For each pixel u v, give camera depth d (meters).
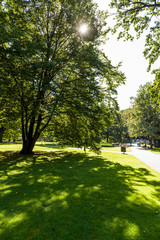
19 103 13.52
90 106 13.34
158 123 37.44
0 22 10.23
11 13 11.73
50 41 13.57
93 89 12.70
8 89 11.44
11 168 9.80
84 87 12.92
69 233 3.59
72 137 14.46
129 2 10.07
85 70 12.31
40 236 3.46
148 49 11.34
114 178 8.09
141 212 4.62
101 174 8.83
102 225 3.92
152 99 12.43
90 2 12.38
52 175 8.34
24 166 10.42
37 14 13.39
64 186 6.65
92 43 12.86
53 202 5.10
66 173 8.86
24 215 4.27
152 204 5.17
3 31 9.25
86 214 4.43
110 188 6.57
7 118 12.67
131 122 42.50
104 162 12.62
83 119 14.73
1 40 9.51
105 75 13.21
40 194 5.73
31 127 16.08
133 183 7.36
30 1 12.19
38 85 11.31
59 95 12.18
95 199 5.43
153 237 3.52
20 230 3.65
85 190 6.24
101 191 6.18
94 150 14.44
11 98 11.62
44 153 17.80
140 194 6.00
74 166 10.80
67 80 14.52
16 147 23.72
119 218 4.25
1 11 10.48
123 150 20.75
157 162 13.80
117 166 11.20
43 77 12.91
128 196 5.75
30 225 3.84
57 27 13.84
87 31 12.02
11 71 10.77
